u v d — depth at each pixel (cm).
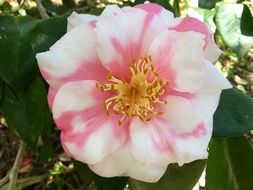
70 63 14
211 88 14
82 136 14
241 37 21
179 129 14
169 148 14
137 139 15
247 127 17
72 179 36
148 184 18
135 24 15
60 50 14
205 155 14
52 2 32
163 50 15
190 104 14
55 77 14
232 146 19
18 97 19
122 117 15
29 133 19
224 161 19
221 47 41
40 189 36
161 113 15
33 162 36
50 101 15
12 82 18
